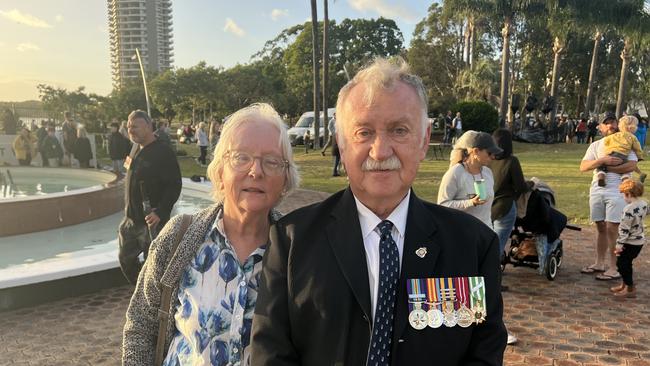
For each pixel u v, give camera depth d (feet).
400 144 4.70
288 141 6.26
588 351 13.30
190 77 134.41
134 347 5.94
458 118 74.54
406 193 4.99
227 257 5.90
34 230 24.80
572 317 15.60
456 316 4.61
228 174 5.95
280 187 6.14
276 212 6.55
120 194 30.81
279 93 158.61
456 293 4.66
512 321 15.33
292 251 4.95
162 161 14.21
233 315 5.73
